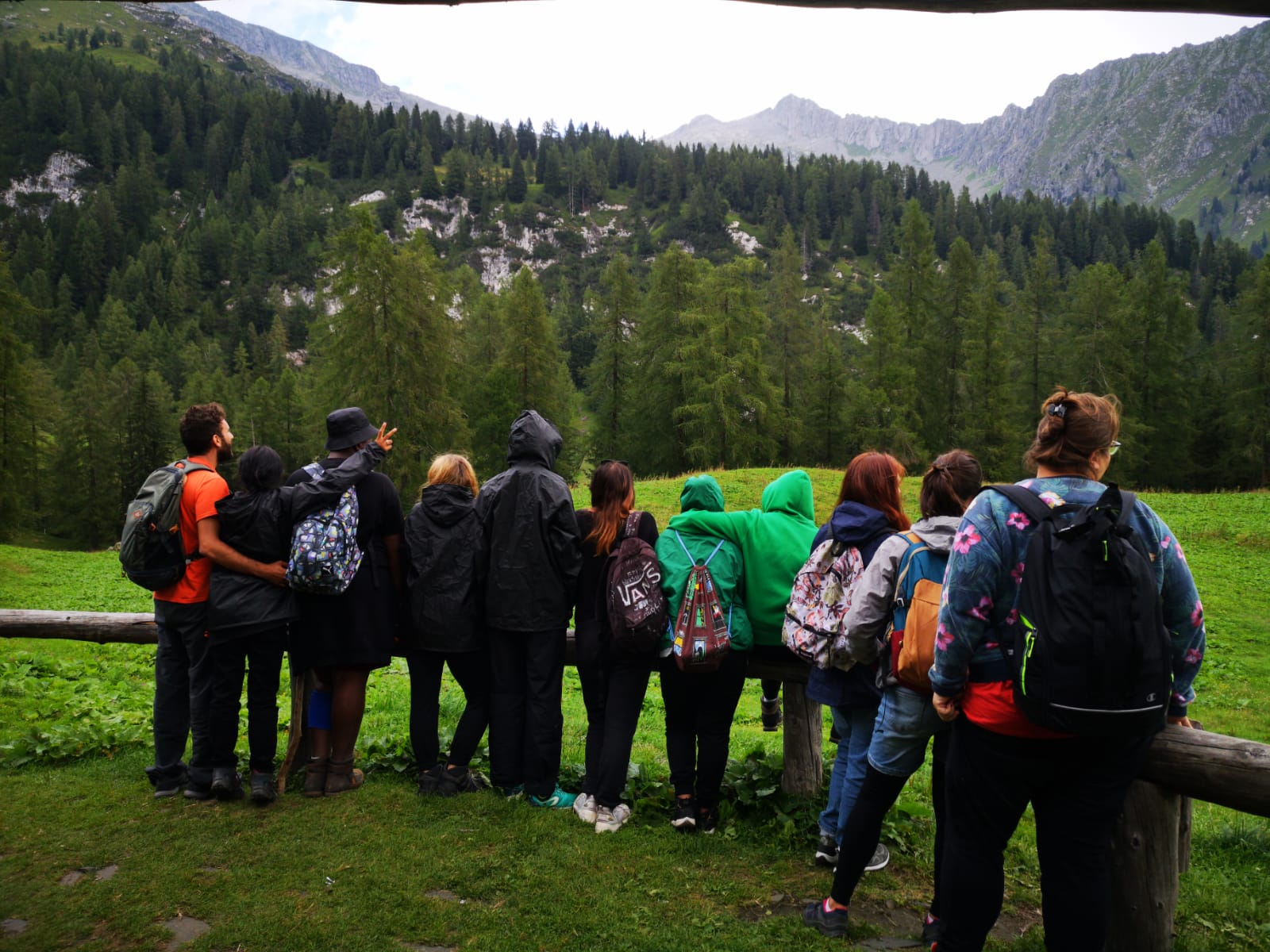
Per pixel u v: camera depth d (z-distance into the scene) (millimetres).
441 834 4637
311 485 4727
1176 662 3111
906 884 4410
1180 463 54406
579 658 5066
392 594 5062
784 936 3822
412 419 40594
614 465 5000
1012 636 2994
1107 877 2998
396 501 5012
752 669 4988
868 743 4133
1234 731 11320
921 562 3719
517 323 53531
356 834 4633
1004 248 187000
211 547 4746
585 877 4246
